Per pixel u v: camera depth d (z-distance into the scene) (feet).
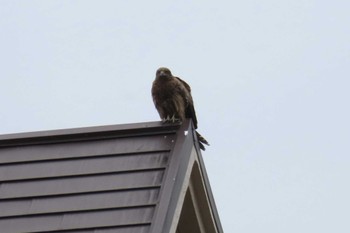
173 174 39.32
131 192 38.78
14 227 37.88
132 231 36.52
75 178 40.37
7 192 40.06
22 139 43.39
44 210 38.65
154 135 42.55
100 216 37.70
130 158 41.06
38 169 41.32
